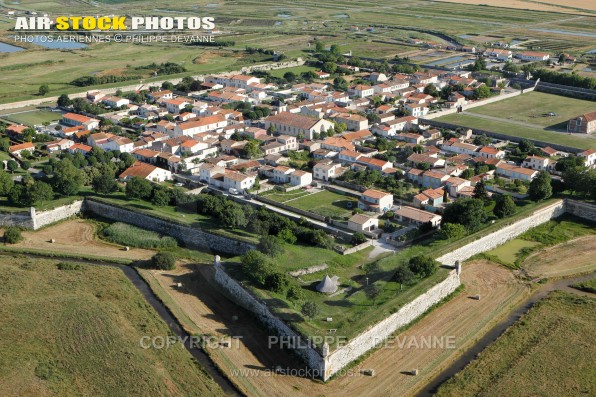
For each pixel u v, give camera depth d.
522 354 143.00
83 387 129.50
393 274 167.12
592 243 199.88
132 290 168.12
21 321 150.25
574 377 134.62
